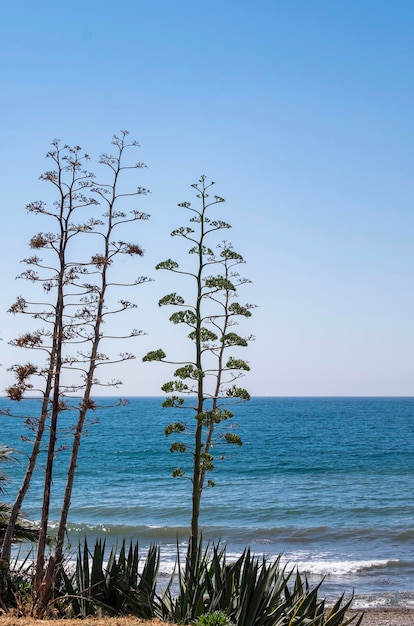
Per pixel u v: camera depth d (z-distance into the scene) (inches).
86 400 586.9
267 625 478.9
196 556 533.3
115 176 631.8
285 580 510.9
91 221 600.4
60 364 577.0
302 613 495.8
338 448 3720.5
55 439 574.2
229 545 1438.2
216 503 1952.5
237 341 554.3
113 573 549.0
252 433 4857.3
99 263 597.0
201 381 542.9
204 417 532.4
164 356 537.6
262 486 2306.8
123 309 605.9
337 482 2406.5
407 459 3166.8
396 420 6702.8
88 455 3292.3
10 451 598.5
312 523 1662.2
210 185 569.9
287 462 3051.2
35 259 583.8
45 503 563.5
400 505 1878.7
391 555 1316.4
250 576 490.0
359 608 964.6
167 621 506.3
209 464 530.0
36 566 556.7
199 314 554.6
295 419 6850.4
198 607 498.6
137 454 3341.5
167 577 1081.4
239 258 598.9
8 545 574.9
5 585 562.9
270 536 1509.6
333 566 1212.5
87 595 534.9
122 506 1878.7
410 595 1032.8
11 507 633.6
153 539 1499.8
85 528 1579.7
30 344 571.5
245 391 550.3
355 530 1545.3
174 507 1873.8
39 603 522.6
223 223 565.0
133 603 523.5
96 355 589.3
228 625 468.1
